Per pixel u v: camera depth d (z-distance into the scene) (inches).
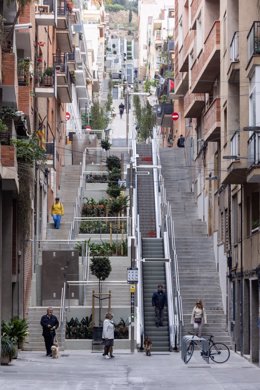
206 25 2551.7
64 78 2945.4
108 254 2433.6
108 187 3070.9
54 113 3038.9
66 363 1729.8
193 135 3095.5
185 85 3225.9
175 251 2426.2
